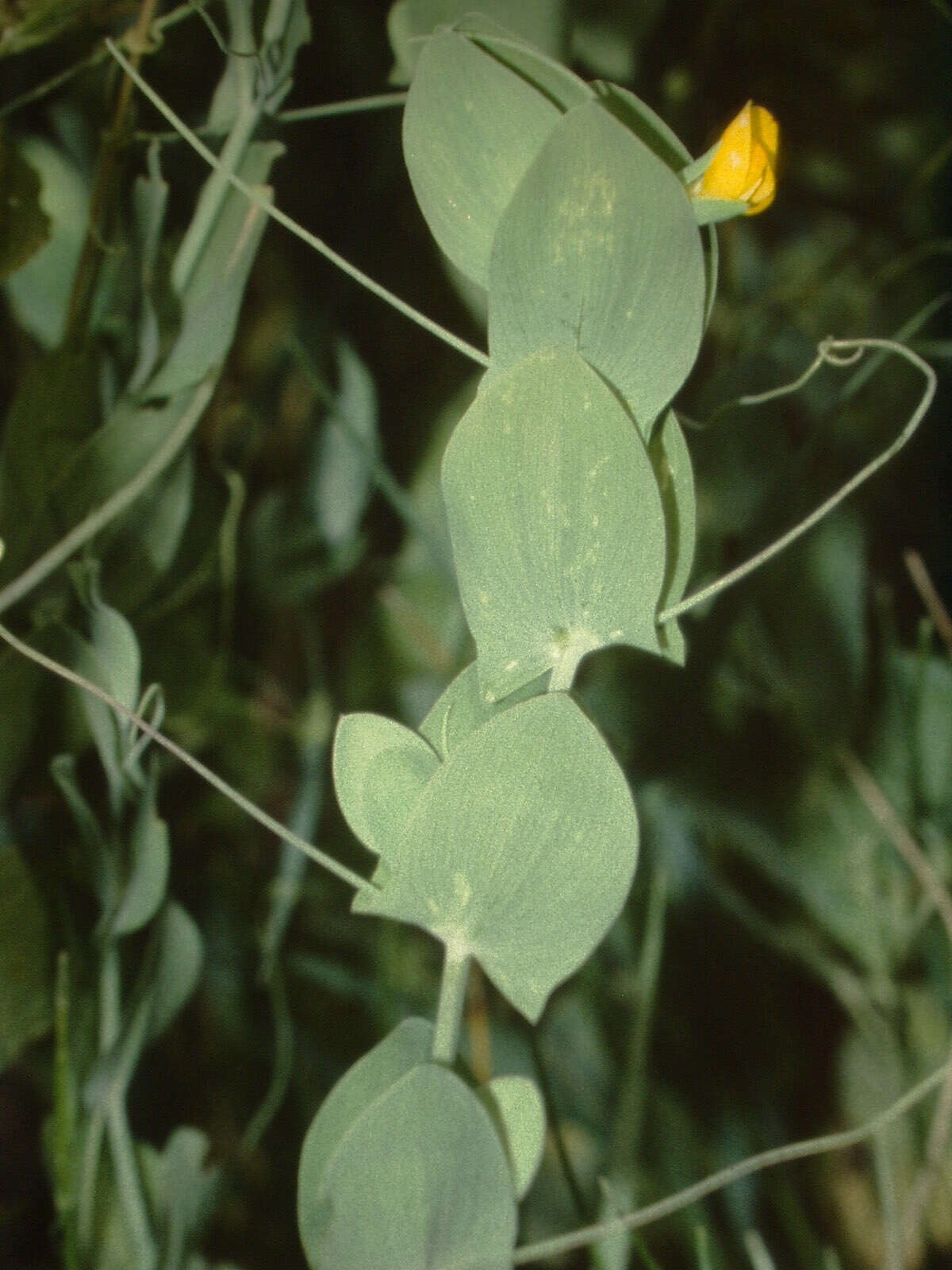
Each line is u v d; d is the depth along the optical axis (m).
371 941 0.33
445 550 0.33
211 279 0.23
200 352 0.23
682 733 0.29
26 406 0.23
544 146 0.15
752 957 0.33
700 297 0.16
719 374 0.31
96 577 0.21
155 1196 0.23
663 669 0.29
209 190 0.22
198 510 0.27
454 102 0.16
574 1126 0.31
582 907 0.16
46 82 0.29
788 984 0.33
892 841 0.32
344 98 0.33
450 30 0.16
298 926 0.33
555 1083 0.31
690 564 0.17
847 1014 0.33
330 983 0.31
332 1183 0.16
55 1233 0.23
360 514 0.33
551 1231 0.30
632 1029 0.30
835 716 0.33
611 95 0.16
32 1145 0.28
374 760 0.17
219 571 0.27
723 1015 0.33
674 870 0.33
